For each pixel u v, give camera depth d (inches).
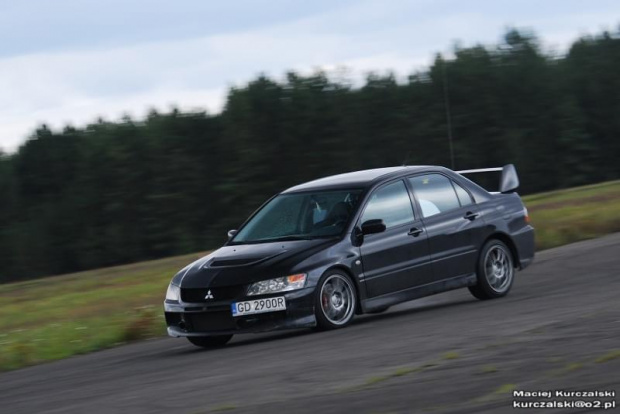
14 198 6092.5
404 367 547.2
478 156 6328.7
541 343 583.5
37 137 6235.2
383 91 6230.3
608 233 1525.6
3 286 2037.4
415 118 6264.8
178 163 5949.8
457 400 445.4
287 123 5994.1
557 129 6412.4
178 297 788.0
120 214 5959.6
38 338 952.9
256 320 756.6
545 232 1501.0
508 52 6515.8
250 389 526.3
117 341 919.7
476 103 6328.7
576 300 801.6
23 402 595.8
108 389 601.9
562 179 6397.6
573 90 6545.3
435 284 860.0
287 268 762.8
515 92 6412.4
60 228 5959.6
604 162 6540.4
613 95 6550.2
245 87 6048.2
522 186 6343.5
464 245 886.4
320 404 464.4
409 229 847.1
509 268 924.0
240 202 5920.3
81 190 6028.5
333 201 838.5
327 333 761.0
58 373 737.6
